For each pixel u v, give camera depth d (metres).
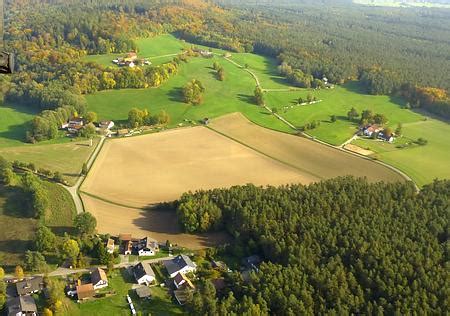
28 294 132.00
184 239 166.12
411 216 164.25
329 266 139.00
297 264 141.62
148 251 154.62
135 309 130.88
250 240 157.50
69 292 134.12
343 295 128.12
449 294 126.38
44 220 171.38
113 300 133.50
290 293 130.00
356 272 138.12
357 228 155.25
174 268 146.25
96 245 152.50
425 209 168.38
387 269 135.38
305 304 127.12
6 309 126.88
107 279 140.88
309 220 160.25
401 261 140.38
